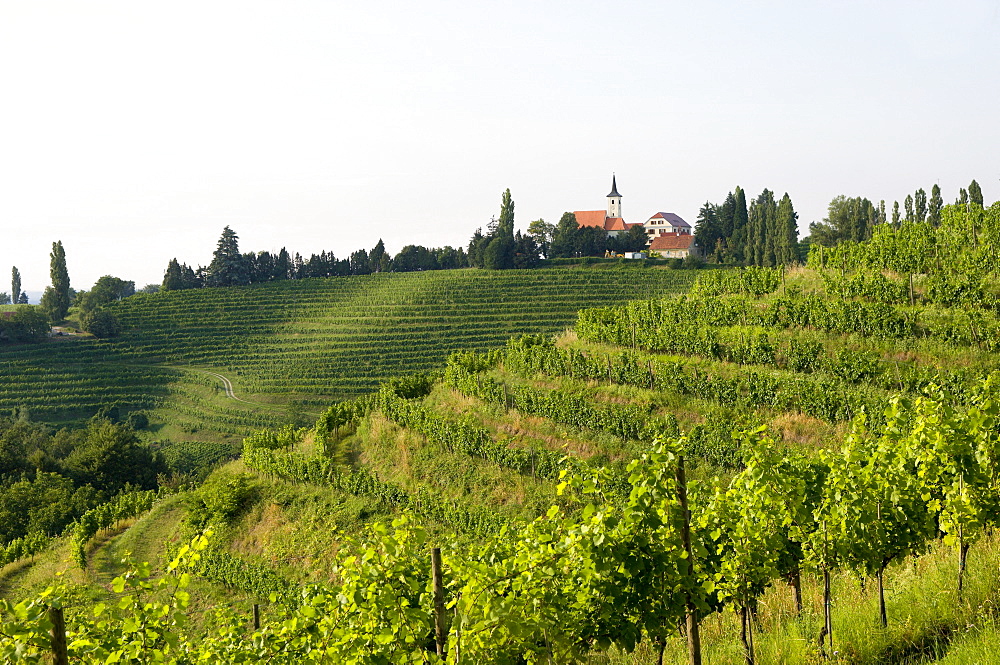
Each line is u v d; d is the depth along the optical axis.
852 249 37.19
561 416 31.00
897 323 29.17
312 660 7.82
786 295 36.47
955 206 36.47
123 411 95.88
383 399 40.38
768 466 9.17
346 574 7.29
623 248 149.75
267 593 26.80
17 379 102.00
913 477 10.31
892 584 11.43
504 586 7.01
